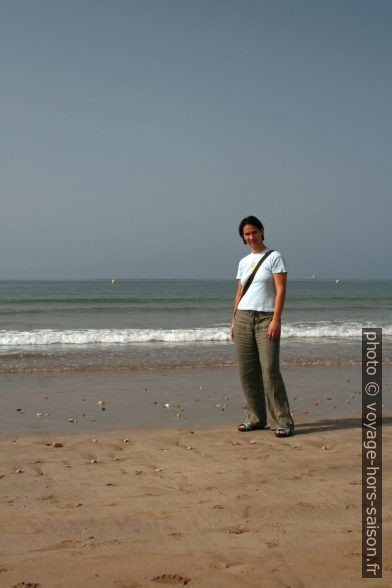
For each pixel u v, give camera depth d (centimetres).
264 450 489
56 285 10875
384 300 4759
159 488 380
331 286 11638
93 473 419
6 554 272
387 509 334
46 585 239
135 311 3020
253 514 327
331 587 237
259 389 573
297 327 1992
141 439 534
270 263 554
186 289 8081
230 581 242
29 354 1231
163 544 284
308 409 688
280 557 267
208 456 468
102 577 246
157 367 1041
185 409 686
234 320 575
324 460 453
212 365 1070
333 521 315
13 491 374
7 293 6122
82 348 1367
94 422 612
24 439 532
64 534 298
